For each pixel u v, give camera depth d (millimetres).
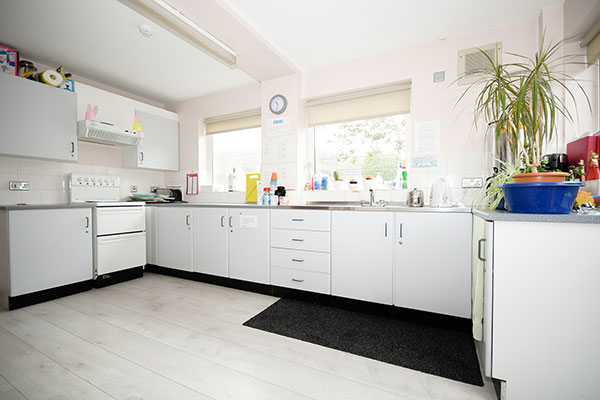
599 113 1868
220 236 2812
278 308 2256
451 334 1822
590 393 1017
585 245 1008
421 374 1396
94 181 3195
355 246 2172
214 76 3197
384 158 2896
